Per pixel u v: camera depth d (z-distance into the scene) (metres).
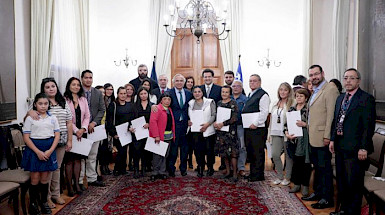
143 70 5.26
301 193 3.75
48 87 3.18
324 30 6.48
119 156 4.56
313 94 3.30
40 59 4.34
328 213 3.14
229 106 4.21
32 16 4.27
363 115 2.76
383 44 3.82
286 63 6.88
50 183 3.35
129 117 4.36
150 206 3.34
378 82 3.93
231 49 6.86
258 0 6.89
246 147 4.25
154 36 6.87
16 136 3.41
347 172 2.86
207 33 7.06
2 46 3.65
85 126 3.67
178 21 7.04
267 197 3.62
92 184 4.05
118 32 6.96
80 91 3.66
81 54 6.10
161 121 4.21
